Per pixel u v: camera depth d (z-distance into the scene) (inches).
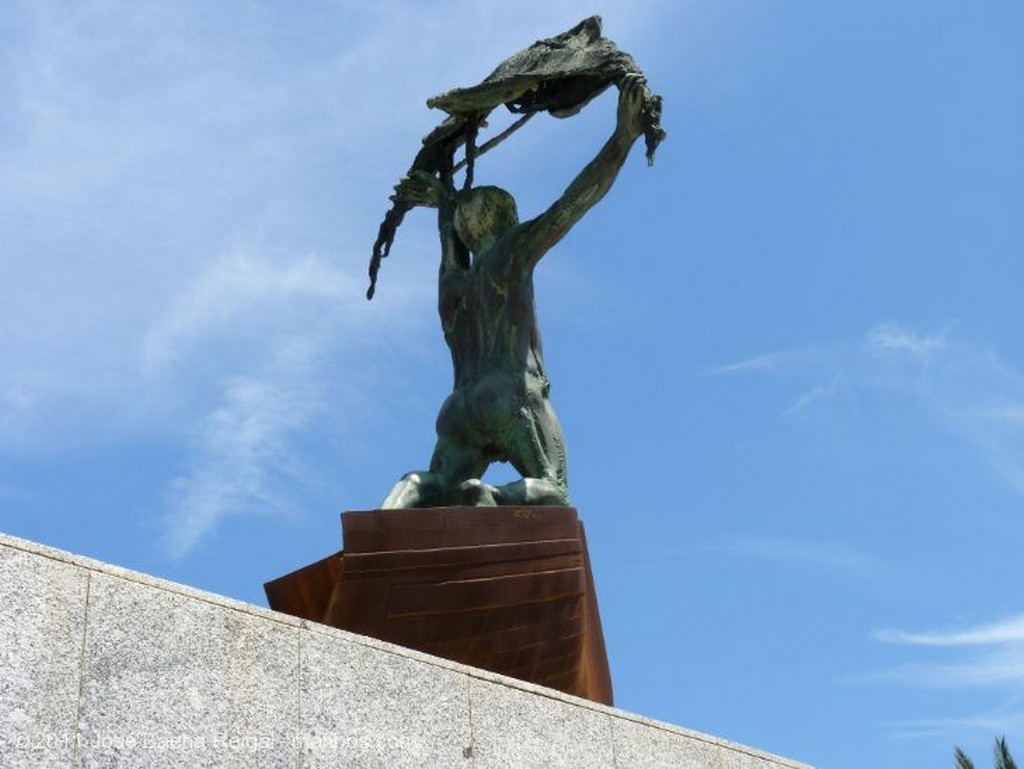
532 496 597.9
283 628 432.5
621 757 516.7
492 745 473.1
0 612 371.6
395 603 539.8
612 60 660.1
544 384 647.8
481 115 703.7
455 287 669.3
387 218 722.8
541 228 653.9
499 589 550.3
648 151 637.9
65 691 375.6
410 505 608.7
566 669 566.6
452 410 640.4
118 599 396.8
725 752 562.9
